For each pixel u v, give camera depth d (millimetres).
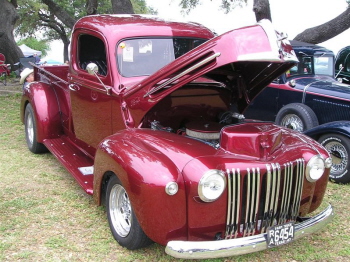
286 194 3262
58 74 6129
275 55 3119
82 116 4820
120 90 4047
